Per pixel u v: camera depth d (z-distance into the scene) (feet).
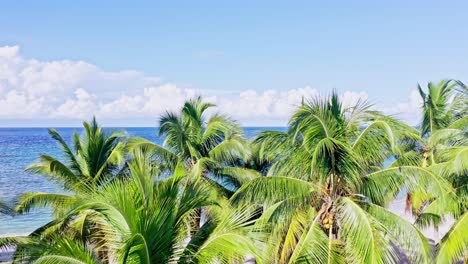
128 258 21.42
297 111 32.48
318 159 31.78
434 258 35.09
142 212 21.93
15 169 156.35
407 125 33.73
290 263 30.91
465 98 47.57
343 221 31.50
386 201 37.86
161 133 51.39
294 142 33.47
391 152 33.94
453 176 37.63
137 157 25.89
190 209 24.21
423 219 41.29
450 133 45.19
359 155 33.19
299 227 34.99
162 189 23.30
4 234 76.43
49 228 37.24
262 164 57.16
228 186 51.47
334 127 32.83
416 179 32.04
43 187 121.70
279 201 34.30
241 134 52.65
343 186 33.45
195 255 23.03
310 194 33.47
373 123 32.83
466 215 34.68
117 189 21.91
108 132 49.78
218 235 23.32
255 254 21.34
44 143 278.05
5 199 35.99
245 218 24.73
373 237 29.25
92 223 32.45
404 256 51.11
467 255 38.11
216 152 51.98
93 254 23.75
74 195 41.14
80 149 47.52
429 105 58.54
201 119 55.16
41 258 20.90
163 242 22.57
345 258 30.71
